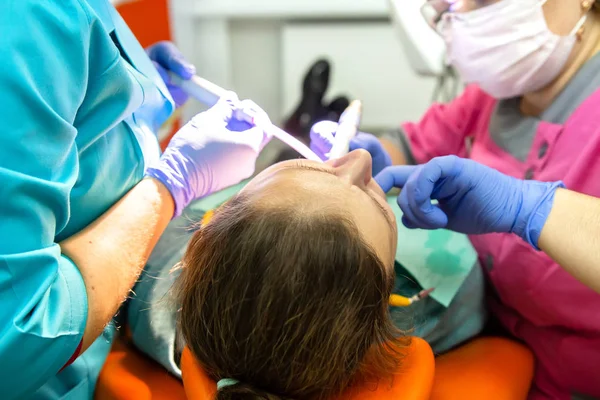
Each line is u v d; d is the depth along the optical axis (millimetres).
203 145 804
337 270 559
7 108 529
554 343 955
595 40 903
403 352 698
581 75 902
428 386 679
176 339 879
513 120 1030
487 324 1083
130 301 929
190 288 622
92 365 865
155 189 765
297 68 2211
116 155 724
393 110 2318
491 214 794
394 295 834
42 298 556
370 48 2176
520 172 987
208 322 598
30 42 538
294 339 561
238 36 2215
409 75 2229
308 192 606
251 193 631
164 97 866
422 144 1277
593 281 726
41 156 551
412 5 1397
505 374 897
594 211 746
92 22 588
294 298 552
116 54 631
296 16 2094
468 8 947
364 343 606
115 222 692
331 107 1970
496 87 981
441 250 956
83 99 618
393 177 893
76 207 668
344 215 587
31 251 551
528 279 933
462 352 956
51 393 788
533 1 858
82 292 606
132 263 691
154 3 1502
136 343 920
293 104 2279
